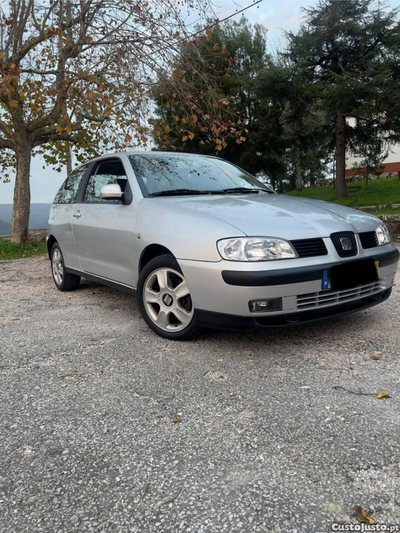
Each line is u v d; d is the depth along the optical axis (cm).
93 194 479
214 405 243
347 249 321
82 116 1138
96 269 461
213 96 856
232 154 2308
